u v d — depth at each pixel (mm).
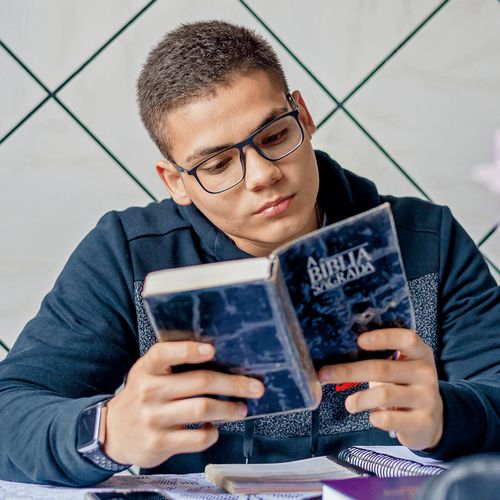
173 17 1874
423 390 939
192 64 1131
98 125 1850
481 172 1955
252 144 1118
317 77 1918
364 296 860
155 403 870
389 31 1936
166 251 1362
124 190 1859
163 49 1190
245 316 792
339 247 835
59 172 1838
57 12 1838
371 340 877
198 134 1132
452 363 1353
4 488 1007
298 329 834
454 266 1417
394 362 917
